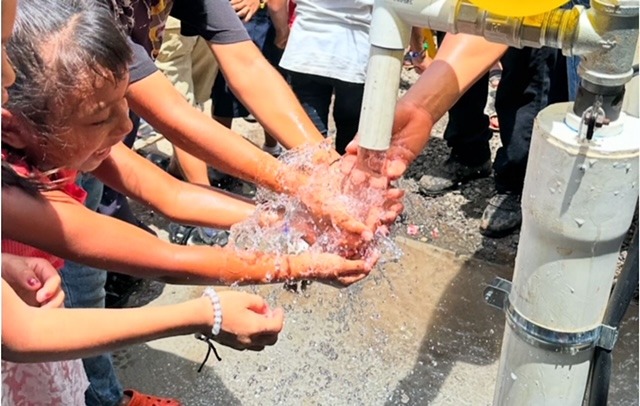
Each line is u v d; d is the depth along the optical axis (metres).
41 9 1.06
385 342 2.20
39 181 1.16
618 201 0.91
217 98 2.91
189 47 2.77
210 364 2.14
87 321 1.08
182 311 1.18
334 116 2.63
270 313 1.30
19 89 1.07
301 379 2.09
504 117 2.59
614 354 2.12
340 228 1.45
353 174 1.43
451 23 0.95
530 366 1.04
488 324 2.27
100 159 1.26
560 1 0.86
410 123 1.43
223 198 1.55
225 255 1.36
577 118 0.91
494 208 2.66
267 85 1.75
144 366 2.14
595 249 0.94
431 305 2.34
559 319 0.99
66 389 1.39
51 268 1.10
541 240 0.96
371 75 1.02
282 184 1.55
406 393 2.05
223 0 1.75
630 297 1.07
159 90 1.55
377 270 2.10
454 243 2.62
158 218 2.75
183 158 2.57
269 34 2.97
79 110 1.10
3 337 0.99
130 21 1.58
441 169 2.95
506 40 0.93
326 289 2.30
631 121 0.94
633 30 0.85
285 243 1.46
